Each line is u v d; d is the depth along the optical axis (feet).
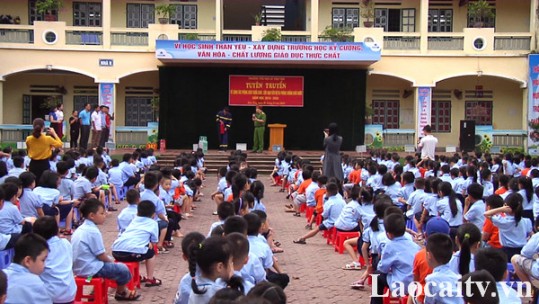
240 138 82.99
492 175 42.98
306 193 42.32
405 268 21.31
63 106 86.43
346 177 53.98
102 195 40.52
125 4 86.74
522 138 81.71
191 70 81.15
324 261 31.58
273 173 62.69
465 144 79.10
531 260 22.35
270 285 12.85
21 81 85.61
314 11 80.38
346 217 33.04
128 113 87.15
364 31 80.64
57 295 19.48
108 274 22.53
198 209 47.09
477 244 19.77
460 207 30.48
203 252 15.57
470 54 81.05
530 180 32.68
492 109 87.66
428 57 81.35
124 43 80.89
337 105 82.23
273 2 97.40
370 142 83.05
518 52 80.59
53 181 32.45
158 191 32.01
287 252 33.68
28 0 85.35
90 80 86.43
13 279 16.89
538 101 79.25
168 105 81.20
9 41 79.25
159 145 80.89
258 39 81.15
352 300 24.91
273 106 82.33
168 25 80.94
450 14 87.20
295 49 76.02
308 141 82.89
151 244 26.11
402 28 87.40
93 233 22.33
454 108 87.97
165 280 27.43
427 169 47.70
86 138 71.10
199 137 81.25
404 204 37.27
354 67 81.15
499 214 26.08
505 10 86.74
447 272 17.90
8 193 26.04
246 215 22.74
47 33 79.56
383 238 23.70
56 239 20.02
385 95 87.76
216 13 80.69
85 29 80.02
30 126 79.92
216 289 15.30
